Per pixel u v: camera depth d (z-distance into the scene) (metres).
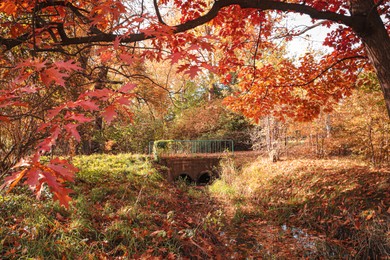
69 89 3.20
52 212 4.29
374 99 9.29
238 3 3.52
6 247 3.22
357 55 5.80
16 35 2.80
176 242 4.26
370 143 9.89
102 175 7.87
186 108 20.86
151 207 5.75
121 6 1.86
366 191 6.68
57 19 3.31
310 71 6.37
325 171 8.80
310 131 11.91
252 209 7.63
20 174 1.09
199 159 13.04
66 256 3.31
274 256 5.00
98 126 6.77
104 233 3.98
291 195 7.95
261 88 6.40
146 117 16.55
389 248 4.87
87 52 4.12
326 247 5.29
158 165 11.67
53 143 1.17
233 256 4.84
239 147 18.80
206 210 7.34
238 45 5.88
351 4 4.12
